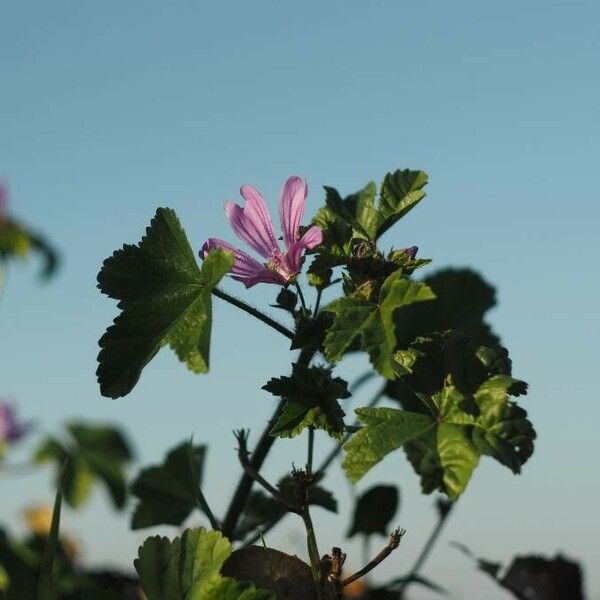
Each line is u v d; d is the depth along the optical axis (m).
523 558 0.62
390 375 0.51
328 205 0.58
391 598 0.67
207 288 0.54
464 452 0.52
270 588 0.53
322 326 0.54
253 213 0.57
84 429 0.98
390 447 0.52
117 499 0.98
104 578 0.64
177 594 0.52
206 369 0.53
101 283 0.54
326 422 0.54
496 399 0.53
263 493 0.63
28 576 0.65
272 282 0.56
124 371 0.54
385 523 0.68
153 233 0.55
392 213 0.57
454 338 0.54
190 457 0.61
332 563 0.52
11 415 1.09
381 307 0.52
